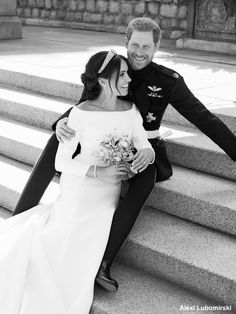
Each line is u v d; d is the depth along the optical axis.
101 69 2.68
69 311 2.53
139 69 2.90
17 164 3.96
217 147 3.33
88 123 2.77
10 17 7.79
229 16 7.07
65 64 5.44
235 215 2.87
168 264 2.77
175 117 3.87
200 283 2.66
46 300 2.54
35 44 7.22
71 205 2.78
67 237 2.66
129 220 2.74
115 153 2.70
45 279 2.57
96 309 2.59
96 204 2.80
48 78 4.61
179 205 3.09
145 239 2.88
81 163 2.81
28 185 3.08
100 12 9.58
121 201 2.83
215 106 3.84
